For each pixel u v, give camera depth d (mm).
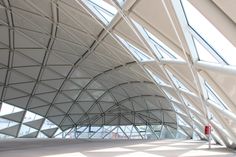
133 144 32031
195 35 13688
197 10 10828
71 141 36750
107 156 18453
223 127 25328
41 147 24109
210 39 13016
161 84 31516
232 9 9258
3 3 25375
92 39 27234
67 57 35844
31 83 43062
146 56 24688
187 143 38594
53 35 29422
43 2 23188
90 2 20016
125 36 21250
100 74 40344
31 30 29734
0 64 38031
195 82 19656
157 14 14641
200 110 27984
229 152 24797
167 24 14945
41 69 39406
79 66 38406
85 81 44188
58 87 45344
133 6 15625
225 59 13250
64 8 22484
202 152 24203
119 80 41969
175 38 15891
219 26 10219
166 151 24078
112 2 16062
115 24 20250
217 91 17172
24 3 24250
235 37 10117
